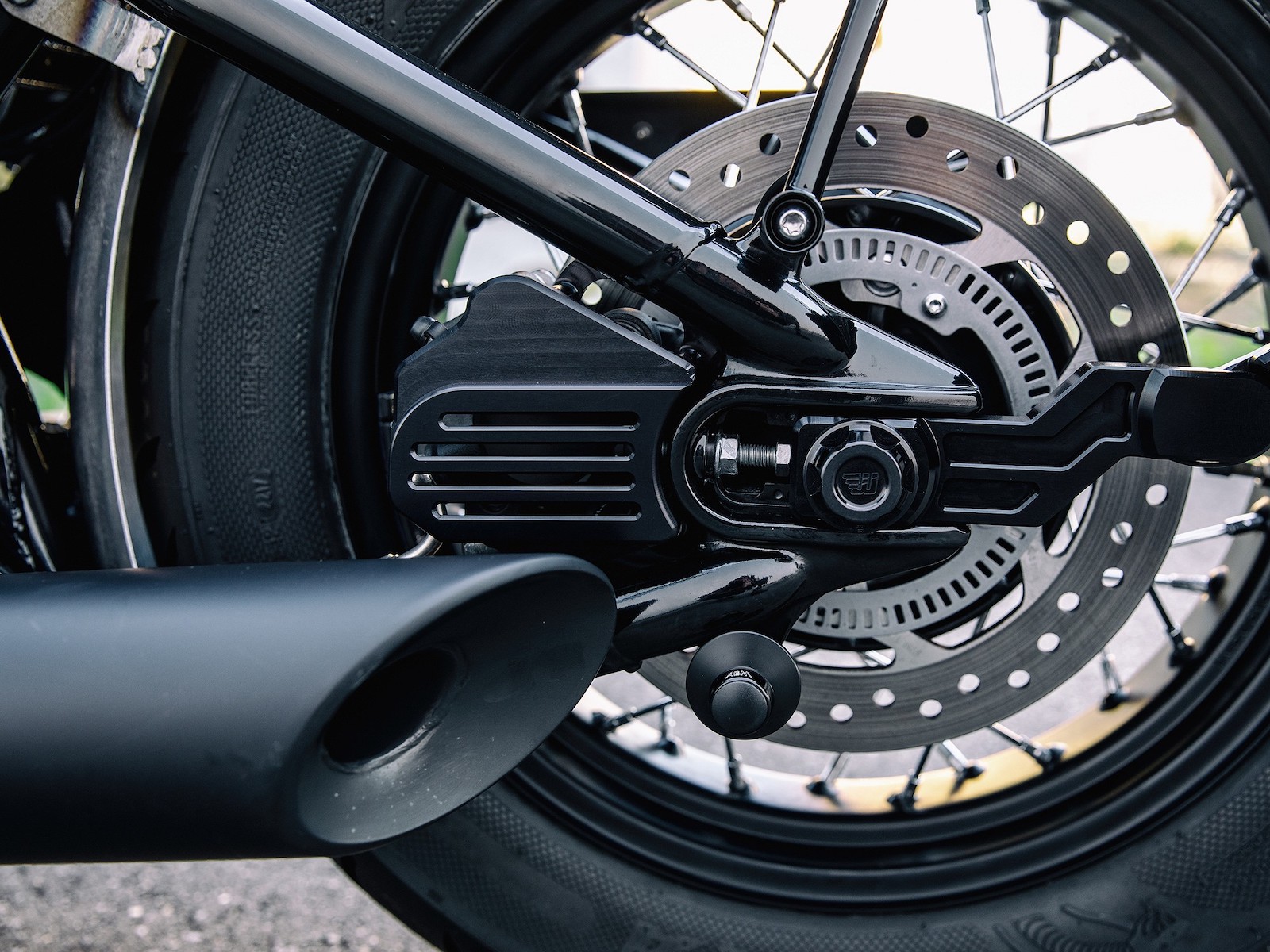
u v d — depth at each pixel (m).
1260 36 0.94
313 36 0.76
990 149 0.96
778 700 0.83
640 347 0.82
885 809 1.16
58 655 0.69
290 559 0.99
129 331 0.94
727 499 0.84
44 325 1.10
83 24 0.85
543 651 0.76
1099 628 1.04
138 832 0.69
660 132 1.23
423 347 0.86
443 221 1.01
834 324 0.82
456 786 0.75
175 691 0.67
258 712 0.66
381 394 0.96
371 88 0.77
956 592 1.02
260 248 0.95
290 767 0.66
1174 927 1.07
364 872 1.11
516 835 1.11
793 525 0.84
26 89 1.00
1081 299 0.98
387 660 0.67
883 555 0.86
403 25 0.93
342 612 0.68
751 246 0.81
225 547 0.98
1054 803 1.13
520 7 0.94
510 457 0.84
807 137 0.83
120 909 1.42
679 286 0.81
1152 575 1.02
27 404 0.96
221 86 0.92
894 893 1.12
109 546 0.95
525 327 0.82
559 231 0.81
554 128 1.18
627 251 0.80
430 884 1.10
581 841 1.13
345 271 0.98
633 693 2.00
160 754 0.67
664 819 1.17
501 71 0.98
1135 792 1.10
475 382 0.83
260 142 0.93
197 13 0.76
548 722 0.78
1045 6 1.01
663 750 1.23
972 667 1.06
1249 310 2.81
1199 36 0.95
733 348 0.83
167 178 0.93
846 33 0.82
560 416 0.84
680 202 0.99
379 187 0.97
